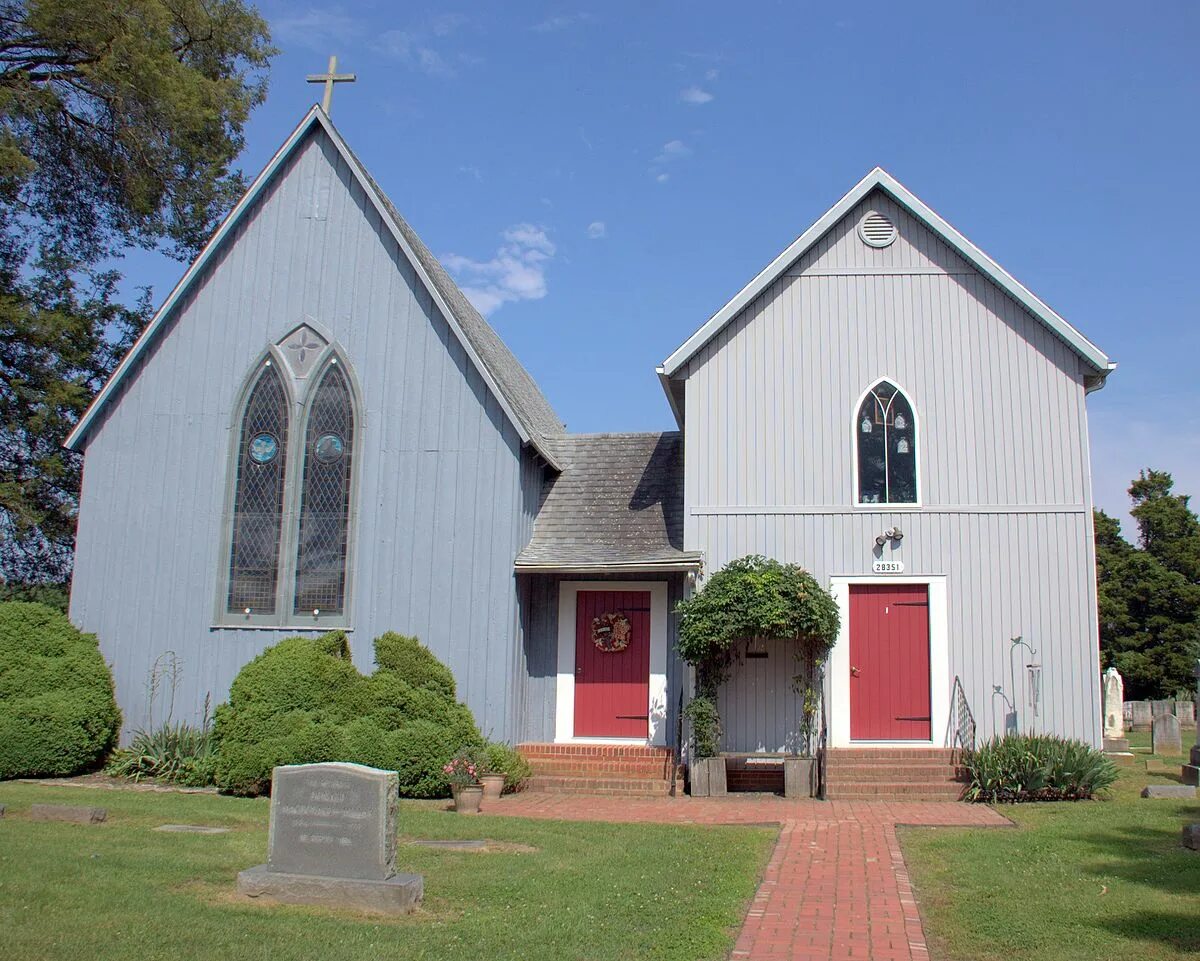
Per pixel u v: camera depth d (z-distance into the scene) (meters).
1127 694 49.72
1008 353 18.22
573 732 18.81
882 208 18.91
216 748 17.08
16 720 16.95
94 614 19.08
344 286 19.48
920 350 18.42
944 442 18.12
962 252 18.38
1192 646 46.56
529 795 16.58
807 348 18.67
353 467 18.91
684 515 18.52
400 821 13.29
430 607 18.31
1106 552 51.81
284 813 9.29
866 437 18.36
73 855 10.07
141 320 31.12
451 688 17.39
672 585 18.92
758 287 18.64
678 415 21.33
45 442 28.84
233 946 7.55
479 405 18.77
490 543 18.34
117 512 19.36
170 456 19.41
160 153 28.52
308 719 15.79
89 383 30.25
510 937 8.16
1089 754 16.03
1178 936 8.38
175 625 18.86
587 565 18.19
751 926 8.99
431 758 15.95
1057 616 17.41
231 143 31.05
